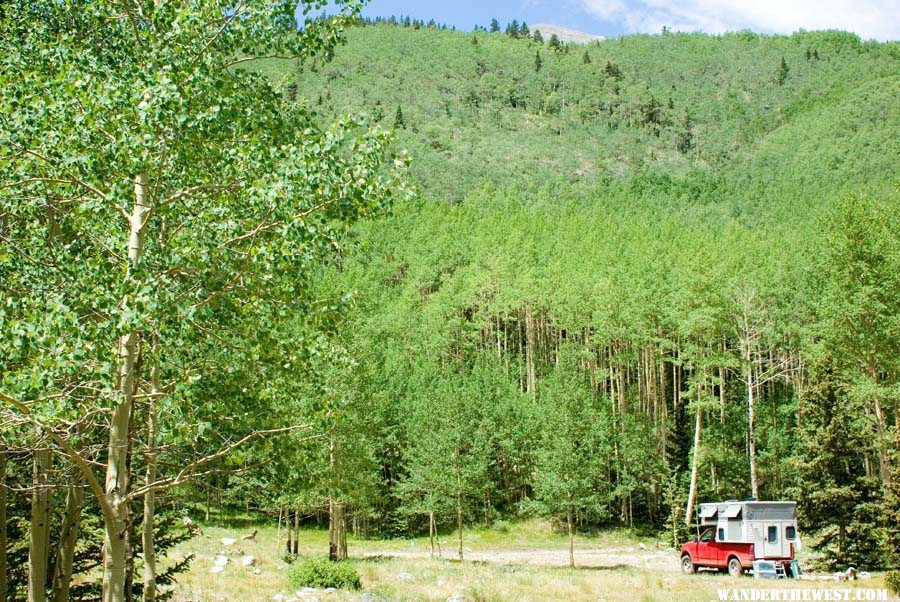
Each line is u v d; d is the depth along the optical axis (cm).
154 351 923
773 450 5484
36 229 927
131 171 904
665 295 5816
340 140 873
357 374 3238
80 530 1541
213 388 991
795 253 7438
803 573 3081
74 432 945
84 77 923
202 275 880
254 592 2205
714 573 3130
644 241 9731
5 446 898
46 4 1045
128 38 1059
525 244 9281
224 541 3788
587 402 4912
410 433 5634
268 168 950
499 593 2370
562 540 5559
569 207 15850
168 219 1042
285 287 911
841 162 19525
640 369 6838
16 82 930
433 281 10175
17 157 895
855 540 3169
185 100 869
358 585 2386
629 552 4956
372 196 873
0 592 1148
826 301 3634
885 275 3381
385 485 5906
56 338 755
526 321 7644
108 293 809
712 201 18425
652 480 5706
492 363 7444
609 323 5869
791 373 6594
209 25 1014
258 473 1041
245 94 1074
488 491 6031
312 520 6228
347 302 999
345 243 934
